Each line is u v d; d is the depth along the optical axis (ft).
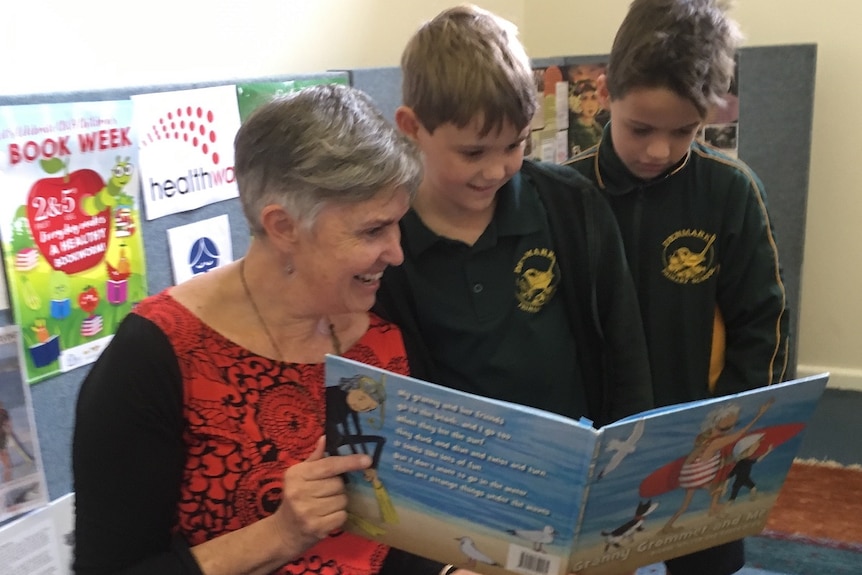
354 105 2.74
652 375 4.22
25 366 3.75
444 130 3.20
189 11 5.10
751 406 2.67
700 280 4.11
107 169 4.04
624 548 2.79
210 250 4.77
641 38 3.75
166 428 2.77
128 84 4.52
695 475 2.74
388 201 2.71
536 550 2.66
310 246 2.75
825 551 6.85
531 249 3.58
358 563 3.11
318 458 2.75
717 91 3.81
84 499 2.76
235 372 2.88
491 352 3.53
